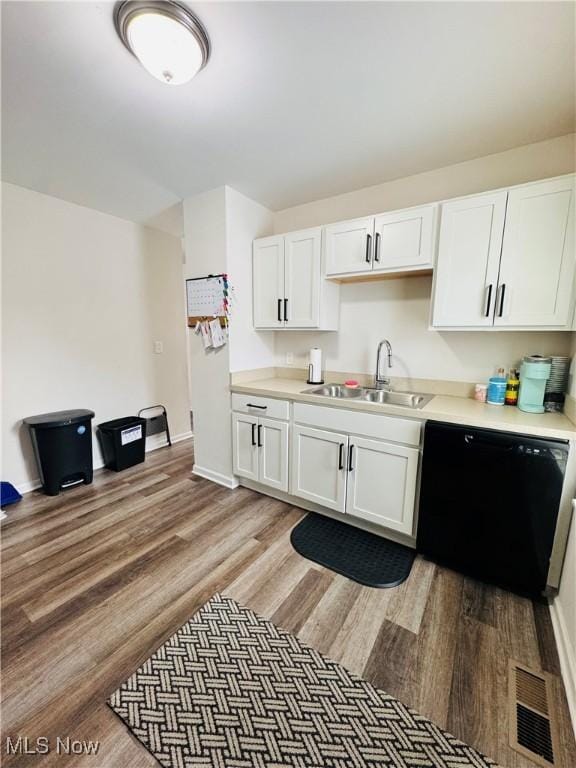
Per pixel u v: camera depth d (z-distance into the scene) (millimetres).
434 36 1181
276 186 2379
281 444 2326
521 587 1569
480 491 1592
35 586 1646
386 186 2318
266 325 2611
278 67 1325
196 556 1870
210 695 1148
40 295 2625
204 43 1201
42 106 1556
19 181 2359
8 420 2510
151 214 3025
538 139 1809
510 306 1674
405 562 1814
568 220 1514
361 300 2469
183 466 3180
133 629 1404
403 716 1088
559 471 1418
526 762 971
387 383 2395
